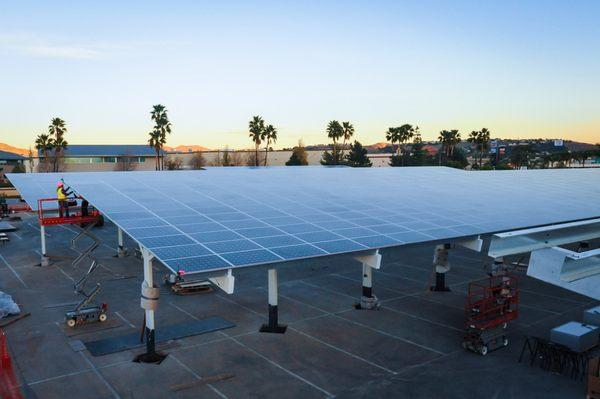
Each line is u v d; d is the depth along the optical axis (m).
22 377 15.88
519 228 19.19
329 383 15.82
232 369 16.75
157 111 100.25
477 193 28.08
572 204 26.11
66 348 18.38
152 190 21.58
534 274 14.12
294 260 13.30
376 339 19.77
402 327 21.17
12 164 106.94
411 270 32.34
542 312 23.33
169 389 15.19
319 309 23.67
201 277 12.49
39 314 22.45
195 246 13.78
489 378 16.23
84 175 26.42
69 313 20.80
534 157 154.12
